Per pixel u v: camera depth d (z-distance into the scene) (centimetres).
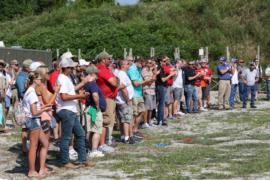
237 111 2409
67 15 6206
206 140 1573
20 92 1457
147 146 1455
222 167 1148
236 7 5666
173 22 5441
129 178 1048
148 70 1814
